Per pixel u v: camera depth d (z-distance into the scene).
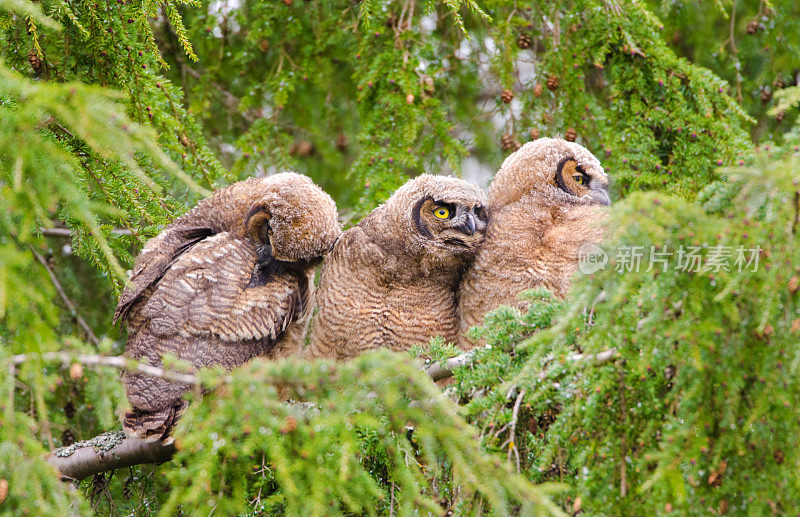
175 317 9.30
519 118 12.91
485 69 13.99
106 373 5.94
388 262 10.45
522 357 7.51
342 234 10.83
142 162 9.23
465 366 7.79
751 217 6.12
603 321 6.59
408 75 12.03
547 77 12.46
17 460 5.84
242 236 10.16
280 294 9.91
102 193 9.01
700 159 11.70
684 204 6.18
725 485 6.62
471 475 5.88
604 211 6.48
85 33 8.92
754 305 6.34
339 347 10.58
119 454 8.63
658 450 6.82
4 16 8.85
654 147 11.94
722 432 6.58
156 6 9.57
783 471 6.55
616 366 6.82
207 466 6.20
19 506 5.86
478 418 7.43
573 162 10.73
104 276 11.99
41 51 9.06
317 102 14.82
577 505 6.55
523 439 7.45
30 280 7.34
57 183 6.32
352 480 6.47
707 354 6.38
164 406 8.55
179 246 10.13
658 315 6.41
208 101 13.74
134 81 9.54
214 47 14.03
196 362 9.16
